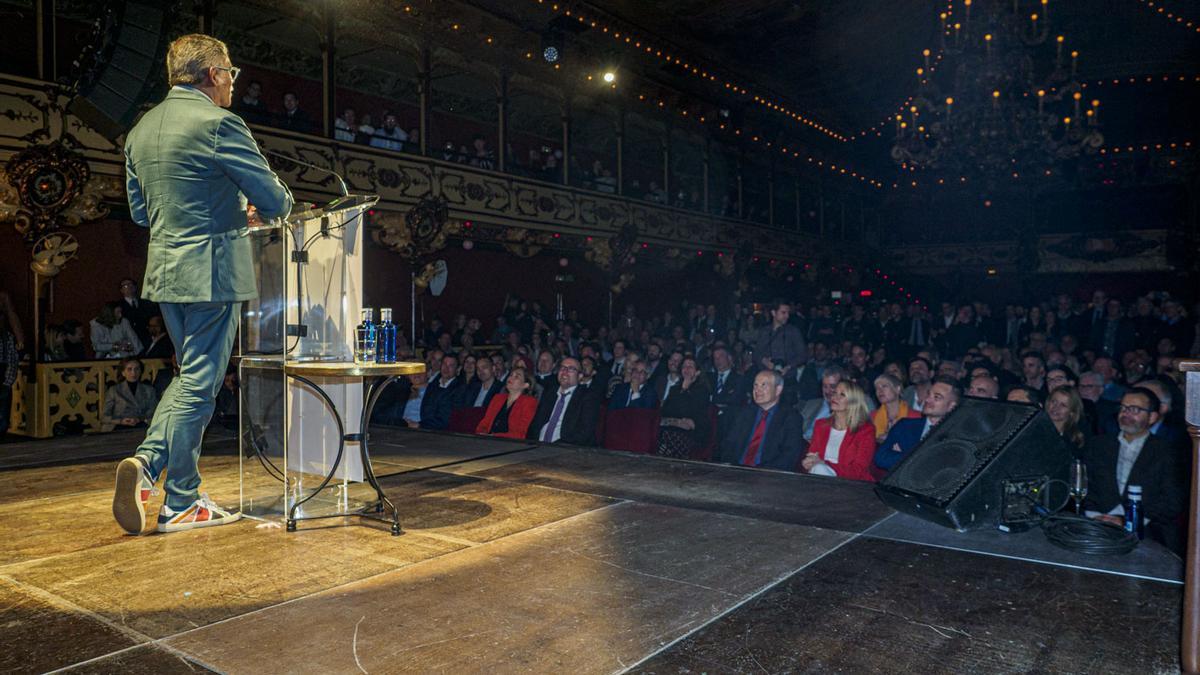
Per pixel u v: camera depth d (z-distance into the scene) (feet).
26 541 10.46
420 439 19.72
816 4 51.44
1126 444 14.32
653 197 65.87
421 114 47.44
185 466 11.07
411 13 45.44
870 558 9.92
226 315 11.07
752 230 76.79
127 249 41.32
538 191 54.70
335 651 7.07
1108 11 56.03
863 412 17.20
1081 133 41.52
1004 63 42.65
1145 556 10.11
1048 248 81.10
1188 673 6.69
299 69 51.90
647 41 54.60
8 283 36.96
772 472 15.47
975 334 51.31
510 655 7.02
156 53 29.01
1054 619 7.97
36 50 30.17
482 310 60.95
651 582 8.98
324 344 12.46
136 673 6.61
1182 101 69.56
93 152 31.65
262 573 9.22
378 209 44.45
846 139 82.28
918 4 53.93
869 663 6.92
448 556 9.93
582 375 27.02
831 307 70.38
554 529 11.21
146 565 9.48
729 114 69.46
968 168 47.62
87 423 31.04
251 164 10.30
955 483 11.34
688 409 24.07
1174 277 74.74
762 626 7.73
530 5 46.68
